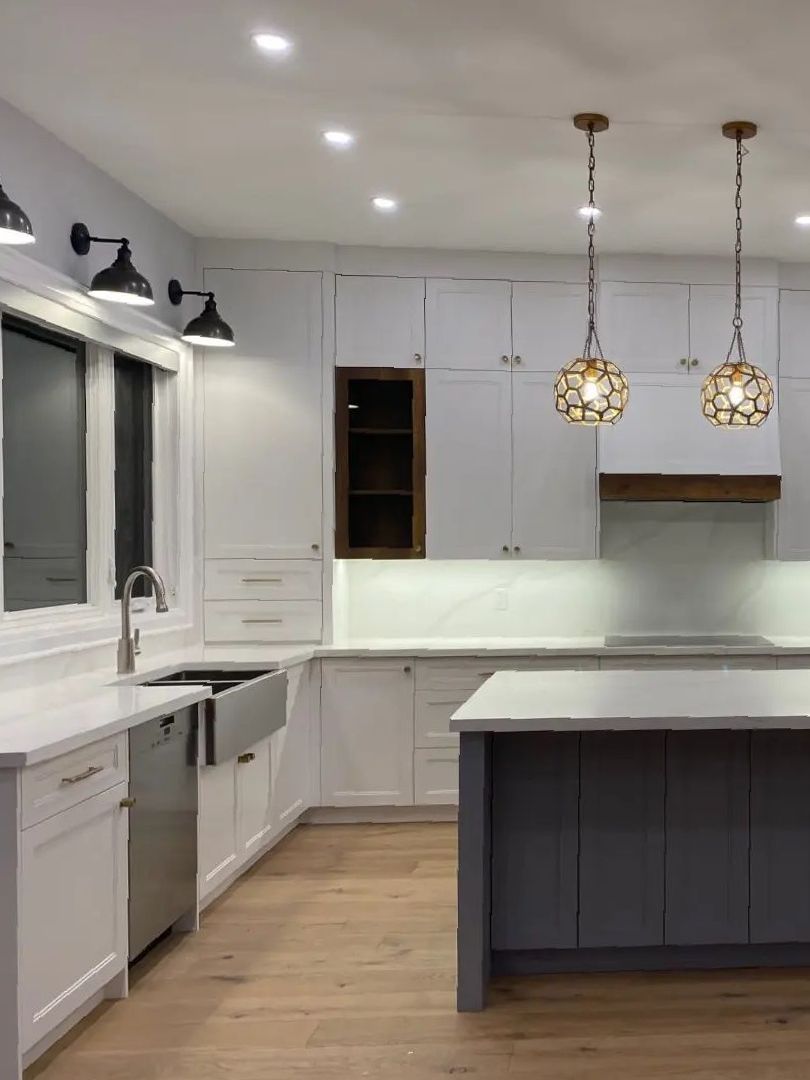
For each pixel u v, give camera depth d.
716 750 2.97
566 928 2.96
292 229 4.62
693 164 3.73
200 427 4.78
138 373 4.52
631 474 4.85
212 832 3.48
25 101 3.21
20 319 3.40
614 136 3.47
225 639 4.77
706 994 2.85
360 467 4.97
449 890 3.74
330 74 3.02
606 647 4.73
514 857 2.96
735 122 3.33
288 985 2.90
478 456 4.94
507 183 3.97
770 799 2.98
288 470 4.80
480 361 4.94
